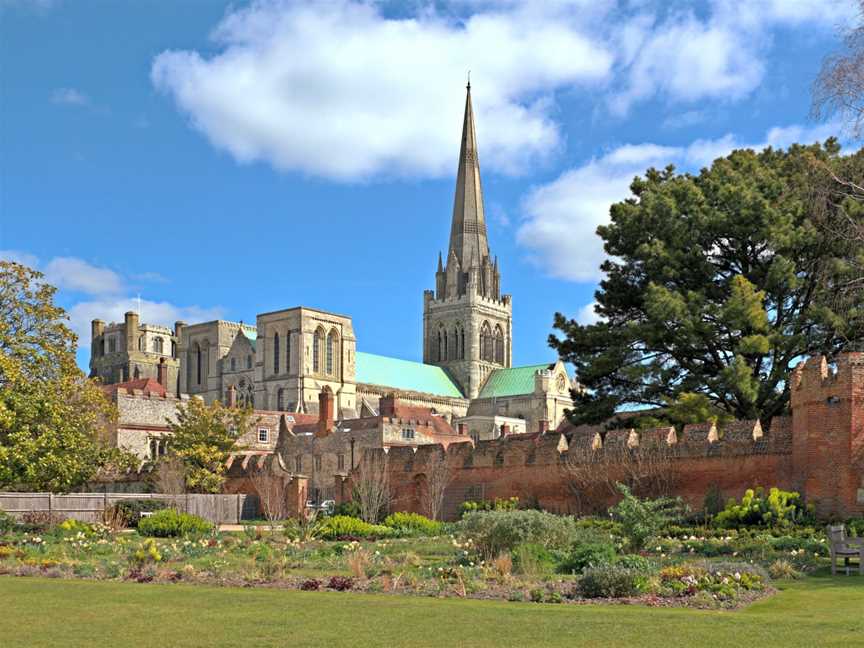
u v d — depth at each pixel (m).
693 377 68.00
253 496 81.00
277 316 197.50
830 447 48.19
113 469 92.50
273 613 24.20
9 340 68.19
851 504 47.00
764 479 53.72
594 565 33.28
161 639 20.12
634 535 41.41
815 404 49.09
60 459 66.06
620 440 61.62
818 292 64.44
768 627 21.44
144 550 41.91
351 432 108.75
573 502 63.22
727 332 68.06
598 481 61.28
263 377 198.38
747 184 71.12
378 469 72.06
